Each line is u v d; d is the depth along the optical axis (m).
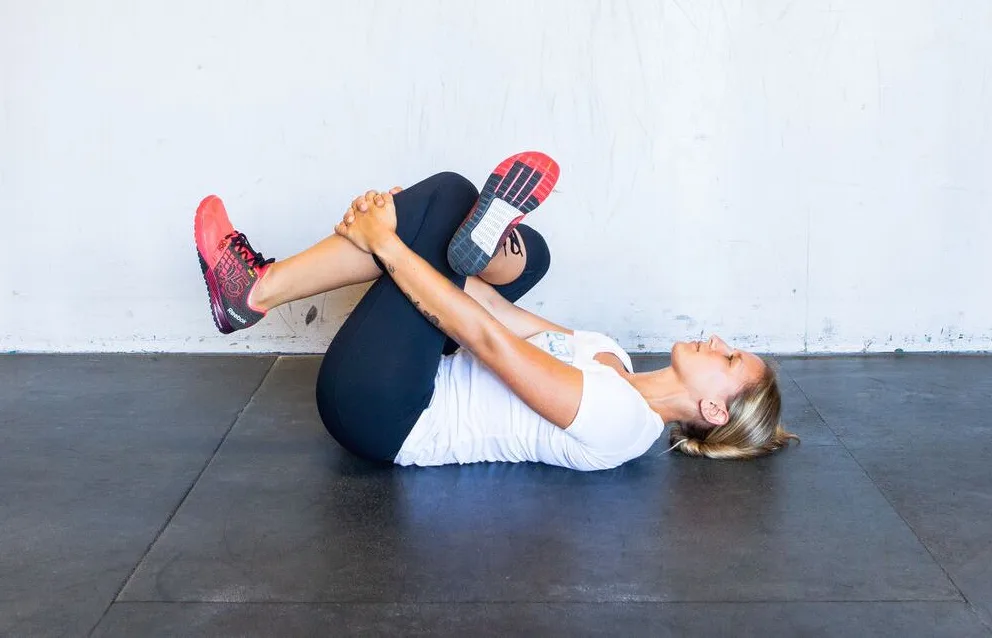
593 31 3.03
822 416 2.85
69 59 3.03
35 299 3.24
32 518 2.27
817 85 3.08
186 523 2.25
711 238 3.22
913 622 1.93
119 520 2.26
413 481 2.45
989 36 3.04
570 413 2.29
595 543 2.19
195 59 3.04
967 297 3.27
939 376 3.13
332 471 2.50
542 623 1.91
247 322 2.37
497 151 3.14
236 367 3.18
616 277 3.26
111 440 2.66
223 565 2.09
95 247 3.20
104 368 3.17
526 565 2.10
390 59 3.05
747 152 3.14
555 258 3.24
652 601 1.98
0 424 2.75
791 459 2.59
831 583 2.04
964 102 3.10
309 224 3.20
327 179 3.16
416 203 2.26
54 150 3.11
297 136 3.12
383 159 3.14
